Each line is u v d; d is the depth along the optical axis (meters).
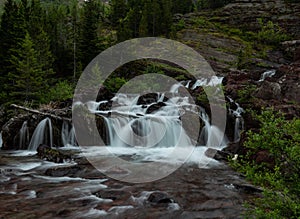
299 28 45.75
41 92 22.36
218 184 8.94
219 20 51.56
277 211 3.73
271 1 54.69
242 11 53.44
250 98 18.75
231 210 6.89
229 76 25.61
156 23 40.88
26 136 15.05
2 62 25.19
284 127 4.08
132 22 40.62
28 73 20.61
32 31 29.72
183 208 7.02
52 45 32.38
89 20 30.55
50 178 9.48
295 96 18.64
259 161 9.36
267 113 4.38
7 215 6.58
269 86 19.28
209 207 7.08
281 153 4.07
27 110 16.08
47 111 16.80
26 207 7.04
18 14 27.69
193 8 65.62
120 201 7.41
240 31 46.62
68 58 31.89
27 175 9.81
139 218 6.47
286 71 22.59
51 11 47.81
